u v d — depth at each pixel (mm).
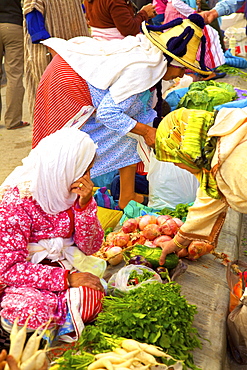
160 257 3145
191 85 5070
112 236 3537
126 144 4004
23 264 2541
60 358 2346
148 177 4152
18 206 2523
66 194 2568
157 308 2520
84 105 3799
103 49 3840
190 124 2398
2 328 2533
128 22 4293
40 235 2633
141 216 3723
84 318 2602
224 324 2865
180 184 4023
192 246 3363
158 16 8117
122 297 2844
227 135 2326
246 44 9648
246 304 2754
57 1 4930
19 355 1956
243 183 2266
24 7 4832
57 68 3830
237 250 3904
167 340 2396
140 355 2256
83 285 2625
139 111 3895
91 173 4074
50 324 2520
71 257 2777
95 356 2299
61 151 2488
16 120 7324
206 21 4672
